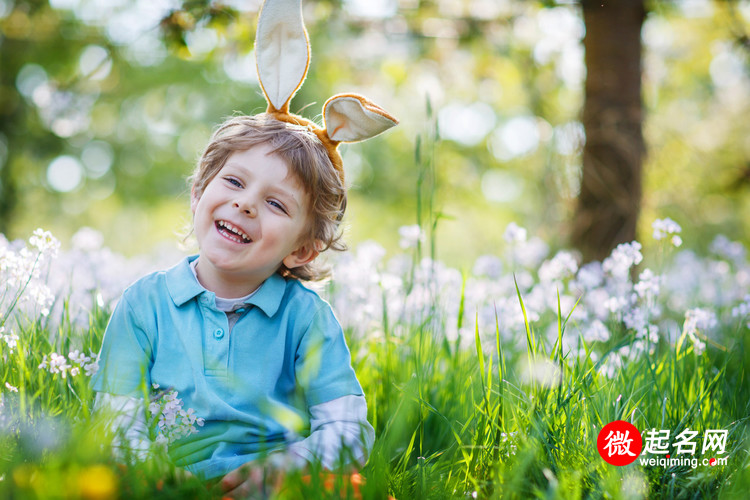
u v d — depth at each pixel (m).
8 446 1.76
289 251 2.14
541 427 1.97
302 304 2.17
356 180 16.66
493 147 12.22
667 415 2.22
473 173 12.17
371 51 6.82
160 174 16.72
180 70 13.35
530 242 4.23
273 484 1.70
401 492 1.85
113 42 5.93
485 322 3.46
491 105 11.68
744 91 8.42
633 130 5.13
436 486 1.88
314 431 2.01
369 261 3.38
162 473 1.65
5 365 2.05
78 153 14.95
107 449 1.67
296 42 2.24
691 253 5.48
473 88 7.36
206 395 1.95
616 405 2.16
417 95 9.11
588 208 5.17
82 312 3.04
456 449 2.12
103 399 1.93
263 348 2.07
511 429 2.09
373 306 3.31
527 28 5.97
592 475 1.84
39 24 7.36
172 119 14.79
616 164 5.11
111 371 1.99
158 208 17.86
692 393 2.40
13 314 2.43
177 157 16.66
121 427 1.82
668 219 2.93
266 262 2.06
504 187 15.80
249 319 2.08
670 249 2.99
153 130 15.67
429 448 2.33
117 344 2.04
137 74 12.76
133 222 19.33
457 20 5.72
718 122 8.48
